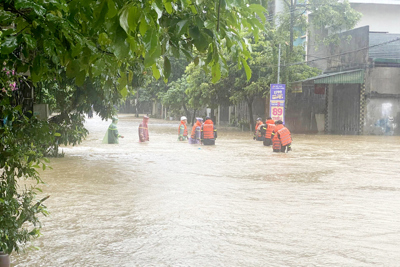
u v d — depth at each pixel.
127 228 7.18
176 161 16.53
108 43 2.72
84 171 13.52
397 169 15.04
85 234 6.79
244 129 43.00
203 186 11.29
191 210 8.53
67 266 5.38
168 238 6.64
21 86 7.07
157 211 8.41
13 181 4.49
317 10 37.00
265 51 35.72
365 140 29.81
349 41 37.41
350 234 6.99
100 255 5.82
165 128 41.69
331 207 8.99
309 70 37.25
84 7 2.40
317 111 40.75
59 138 16.52
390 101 37.03
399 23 43.19
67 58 2.68
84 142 24.78
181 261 5.61
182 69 53.81
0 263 4.54
